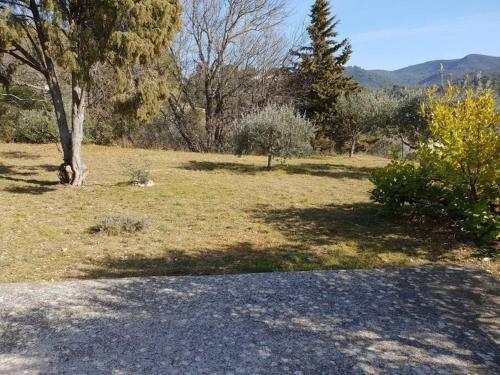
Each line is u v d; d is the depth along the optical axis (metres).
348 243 6.68
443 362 3.22
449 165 6.73
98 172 14.09
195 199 10.21
